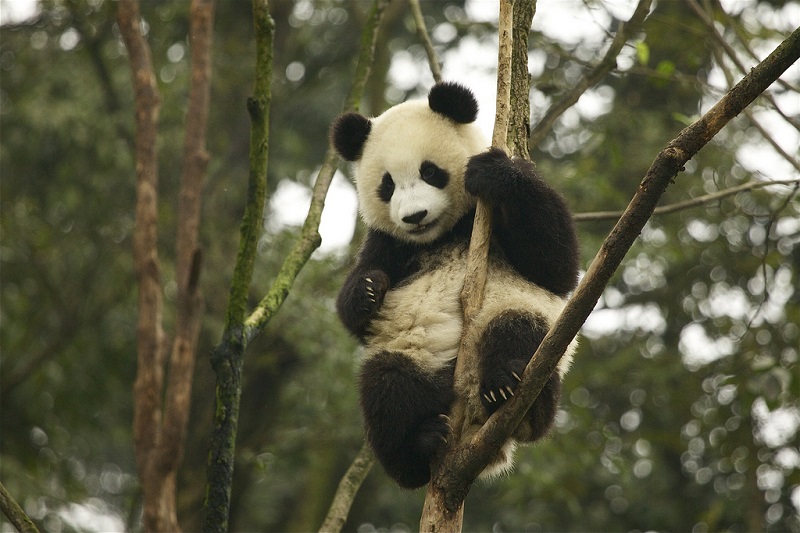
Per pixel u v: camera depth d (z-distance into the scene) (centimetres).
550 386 520
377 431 544
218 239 1339
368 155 638
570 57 866
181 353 841
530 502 1448
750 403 886
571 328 419
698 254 1268
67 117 1325
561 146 1378
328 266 1224
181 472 1294
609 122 1187
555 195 550
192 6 943
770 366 855
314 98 1670
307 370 1353
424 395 536
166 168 1413
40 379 1299
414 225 598
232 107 1495
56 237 1391
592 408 1454
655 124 1222
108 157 1340
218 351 518
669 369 1297
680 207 734
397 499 1684
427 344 558
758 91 381
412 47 1639
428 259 619
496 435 444
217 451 510
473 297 507
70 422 1409
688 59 863
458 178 608
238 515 1484
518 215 532
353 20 1579
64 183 1391
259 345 1353
